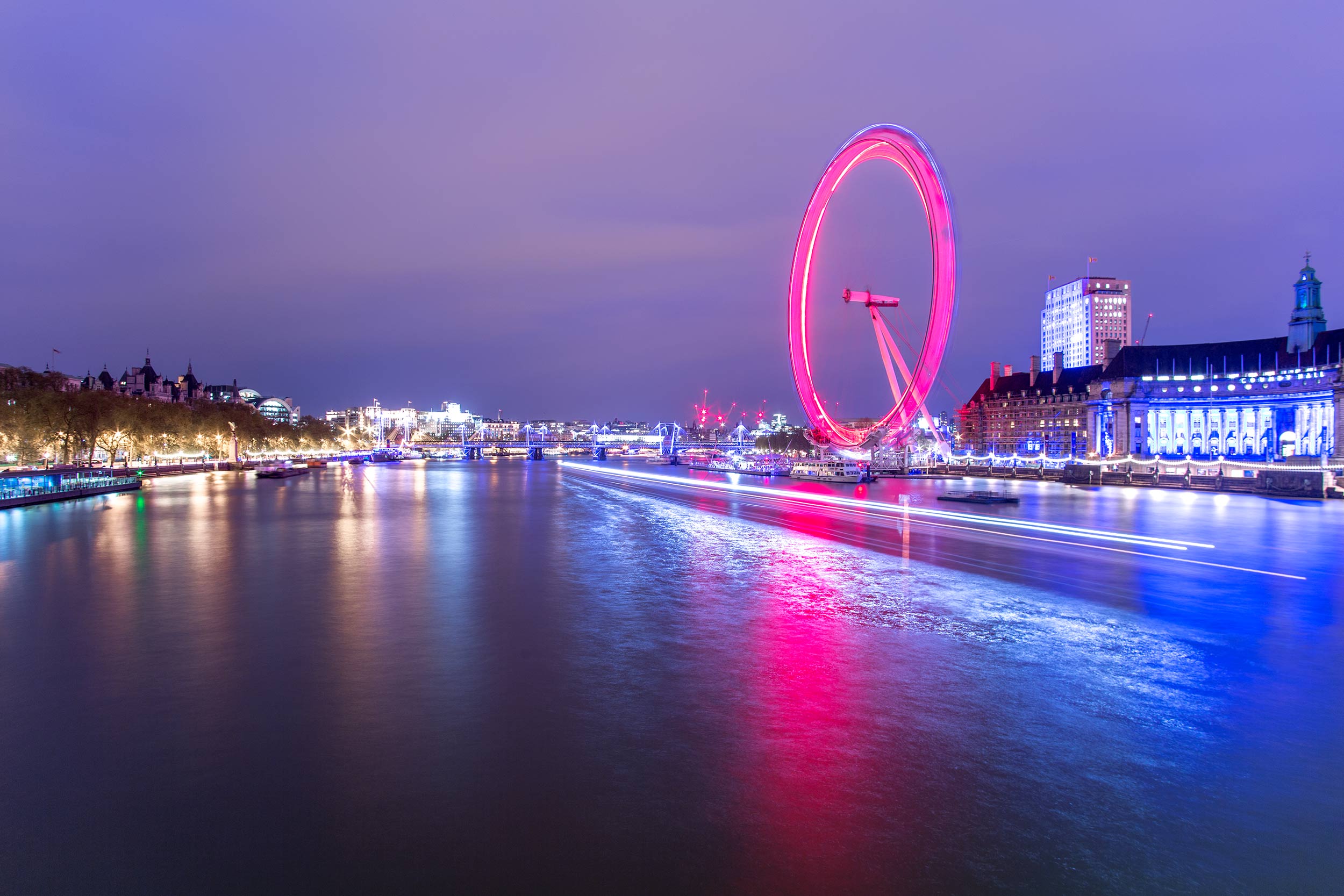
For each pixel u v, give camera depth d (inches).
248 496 3850.9
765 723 597.6
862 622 956.0
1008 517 2468.0
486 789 482.0
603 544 1825.8
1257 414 6387.8
